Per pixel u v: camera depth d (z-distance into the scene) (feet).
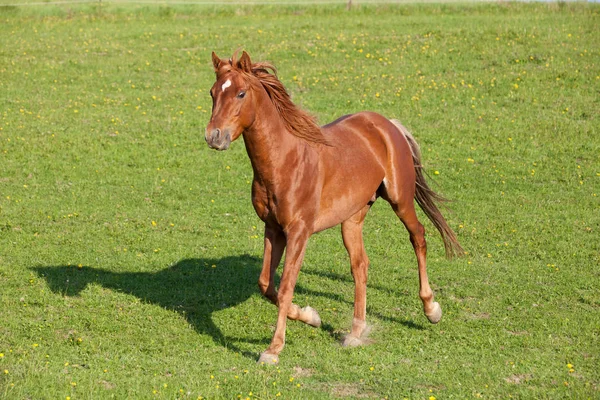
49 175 50.55
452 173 51.62
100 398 21.38
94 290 32.14
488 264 37.11
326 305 32.09
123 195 47.21
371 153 28.17
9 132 57.57
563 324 29.17
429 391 22.71
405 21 91.97
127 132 59.06
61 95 67.51
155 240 39.65
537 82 67.87
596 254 37.96
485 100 65.00
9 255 36.37
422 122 60.90
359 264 28.68
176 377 23.38
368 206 28.91
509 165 52.90
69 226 41.16
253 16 100.48
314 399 21.89
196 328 28.81
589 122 59.47
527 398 22.40
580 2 96.63
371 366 25.07
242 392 22.24
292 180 24.61
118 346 26.61
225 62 23.62
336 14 100.17
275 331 25.08
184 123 61.11
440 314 29.66
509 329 29.25
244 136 24.18
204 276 34.81
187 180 50.60
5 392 21.29
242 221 43.70
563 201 46.60
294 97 66.49
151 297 31.86
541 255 37.99
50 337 27.25
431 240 41.29
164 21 97.96
